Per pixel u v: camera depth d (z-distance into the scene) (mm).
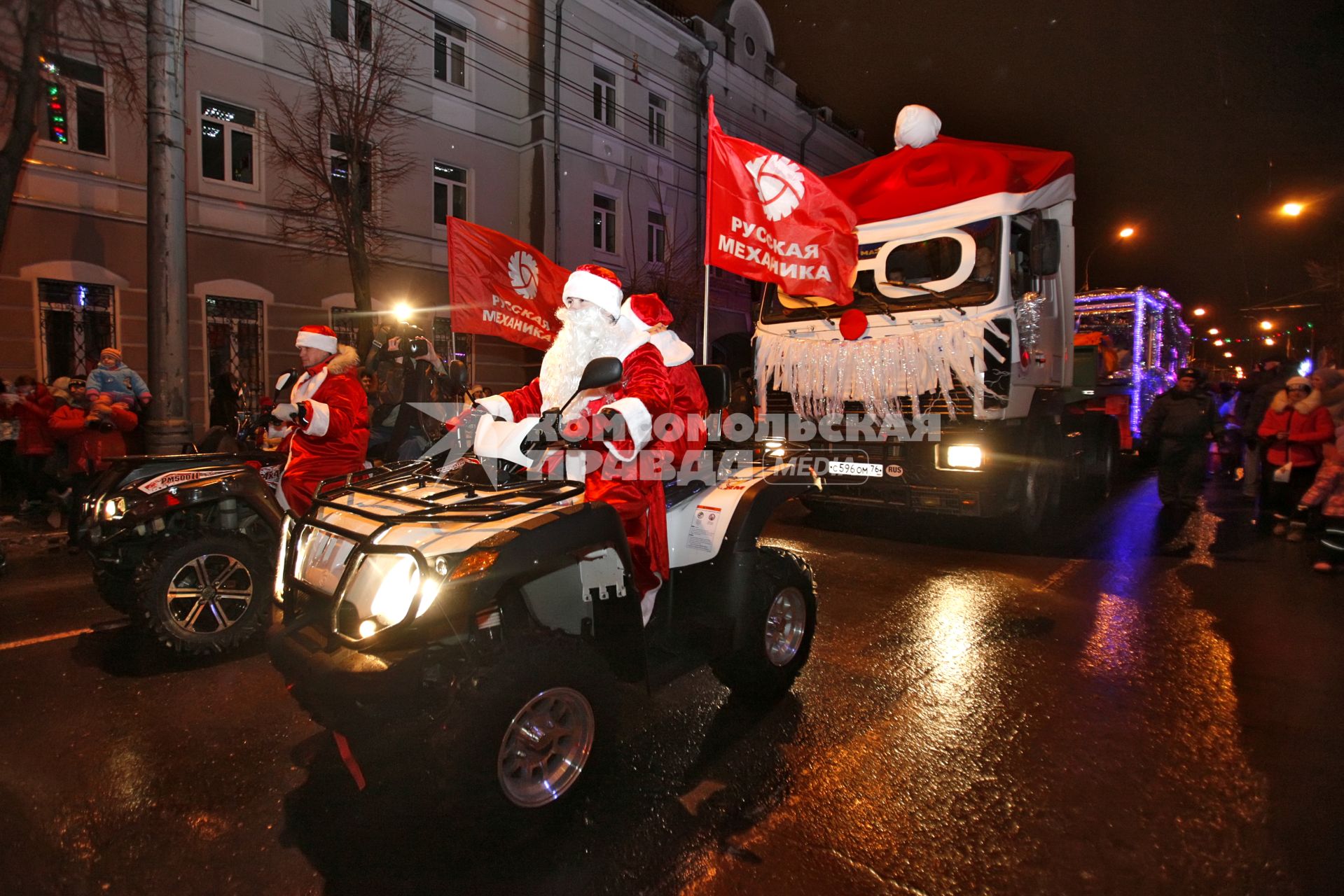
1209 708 3816
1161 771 3217
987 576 6312
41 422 8539
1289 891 2467
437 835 2768
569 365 3264
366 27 14656
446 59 16266
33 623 5066
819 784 3125
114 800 2980
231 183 13109
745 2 22422
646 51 19500
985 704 3871
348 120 13359
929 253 7012
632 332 3299
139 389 9102
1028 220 7133
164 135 8219
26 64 8016
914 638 4844
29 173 11141
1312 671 4301
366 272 13391
